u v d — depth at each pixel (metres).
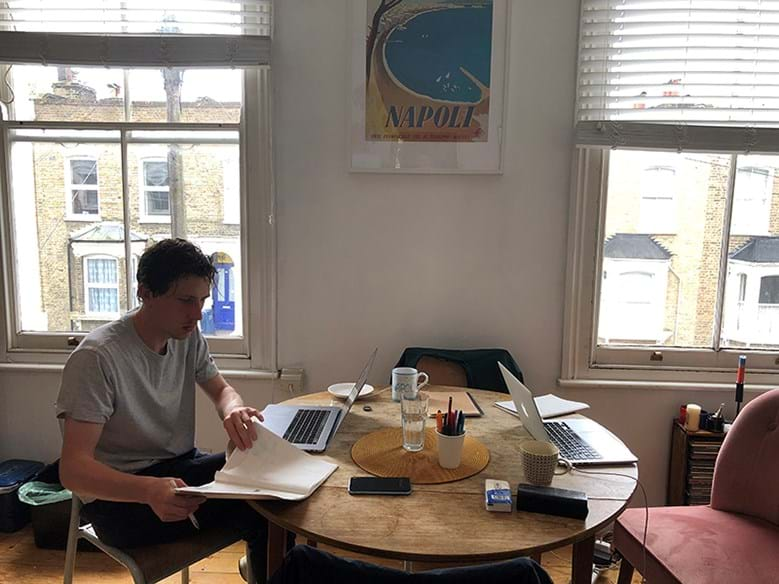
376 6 2.24
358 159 2.31
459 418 1.35
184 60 2.23
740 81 2.24
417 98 2.28
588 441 1.49
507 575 0.77
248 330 2.44
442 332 2.39
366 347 2.42
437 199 2.33
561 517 1.14
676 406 2.38
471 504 1.18
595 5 2.21
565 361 2.37
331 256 2.38
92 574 2.05
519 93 2.27
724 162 2.32
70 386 1.29
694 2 2.20
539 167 2.30
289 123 2.31
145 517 1.38
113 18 2.28
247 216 2.37
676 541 1.49
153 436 1.49
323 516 1.12
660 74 2.24
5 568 2.08
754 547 1.46
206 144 2.38
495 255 2.35
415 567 1.96
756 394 2.37
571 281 2.33
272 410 1.70
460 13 2.23
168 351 1.53
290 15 2.27
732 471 1.66
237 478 1.23
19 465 2.43
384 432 1.55
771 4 2.19
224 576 2.07
